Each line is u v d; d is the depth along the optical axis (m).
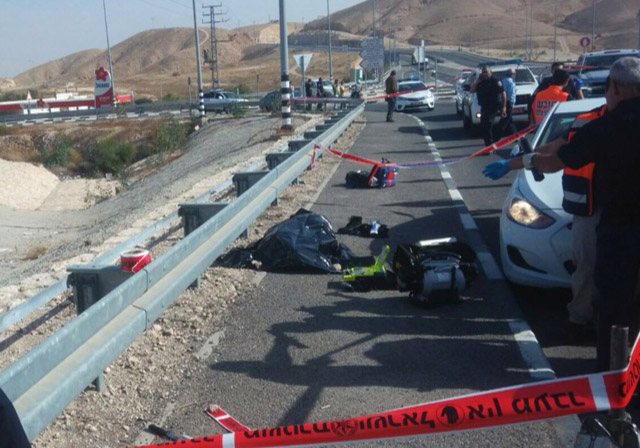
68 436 4.60
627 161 4.36
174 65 192.12
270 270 8.06
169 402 5.05
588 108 8.67
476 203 11.67
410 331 6.18
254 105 52.59
